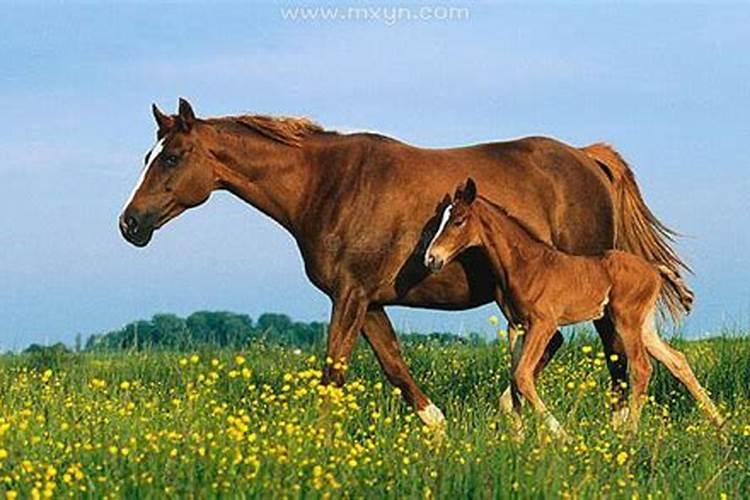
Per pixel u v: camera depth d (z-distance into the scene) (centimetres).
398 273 1174
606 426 1079
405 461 862
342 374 1159
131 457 843
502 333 1145
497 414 1097
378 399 1250
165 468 821
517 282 1170
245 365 1431
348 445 931
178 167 1170
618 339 1279
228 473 811
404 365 1201
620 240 1313
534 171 1227
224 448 878
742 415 1194
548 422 1047
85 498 786
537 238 1180
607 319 1277
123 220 1171
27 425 959
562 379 1300
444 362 1498
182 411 1029
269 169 1180
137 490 784
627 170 1317
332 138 1198
